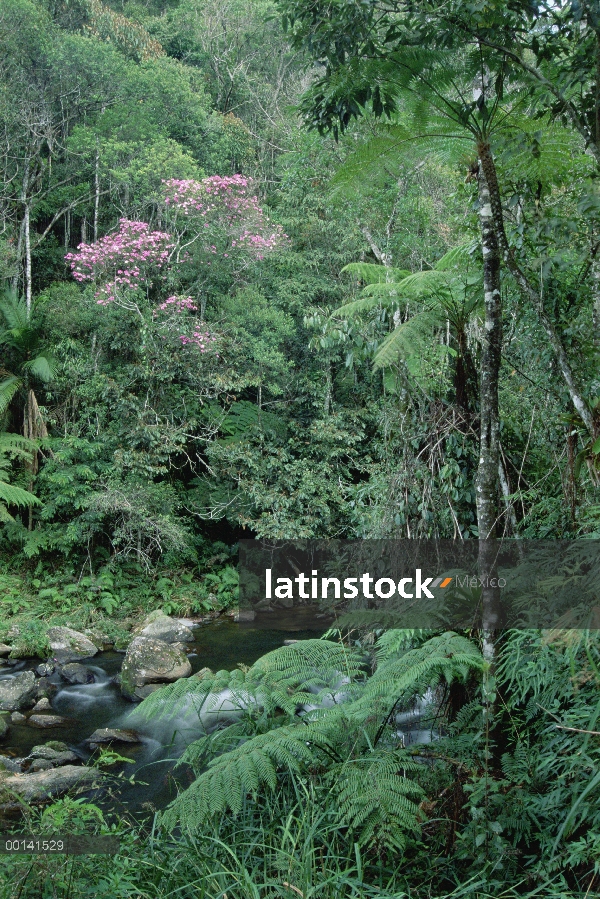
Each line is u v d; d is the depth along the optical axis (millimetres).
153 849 2473
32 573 10727
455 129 3117
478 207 3814
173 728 5840
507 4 2561
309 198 11977
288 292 12070
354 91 2916
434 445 4090
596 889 2064
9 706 6699
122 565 11102
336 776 2586
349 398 12172
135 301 11328
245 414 11734
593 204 2693
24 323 11305
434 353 4164
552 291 3379
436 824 2617
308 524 10367
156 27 18109
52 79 13328
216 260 12109
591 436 2932
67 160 13797
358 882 2096
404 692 2857
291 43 3045
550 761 2270
